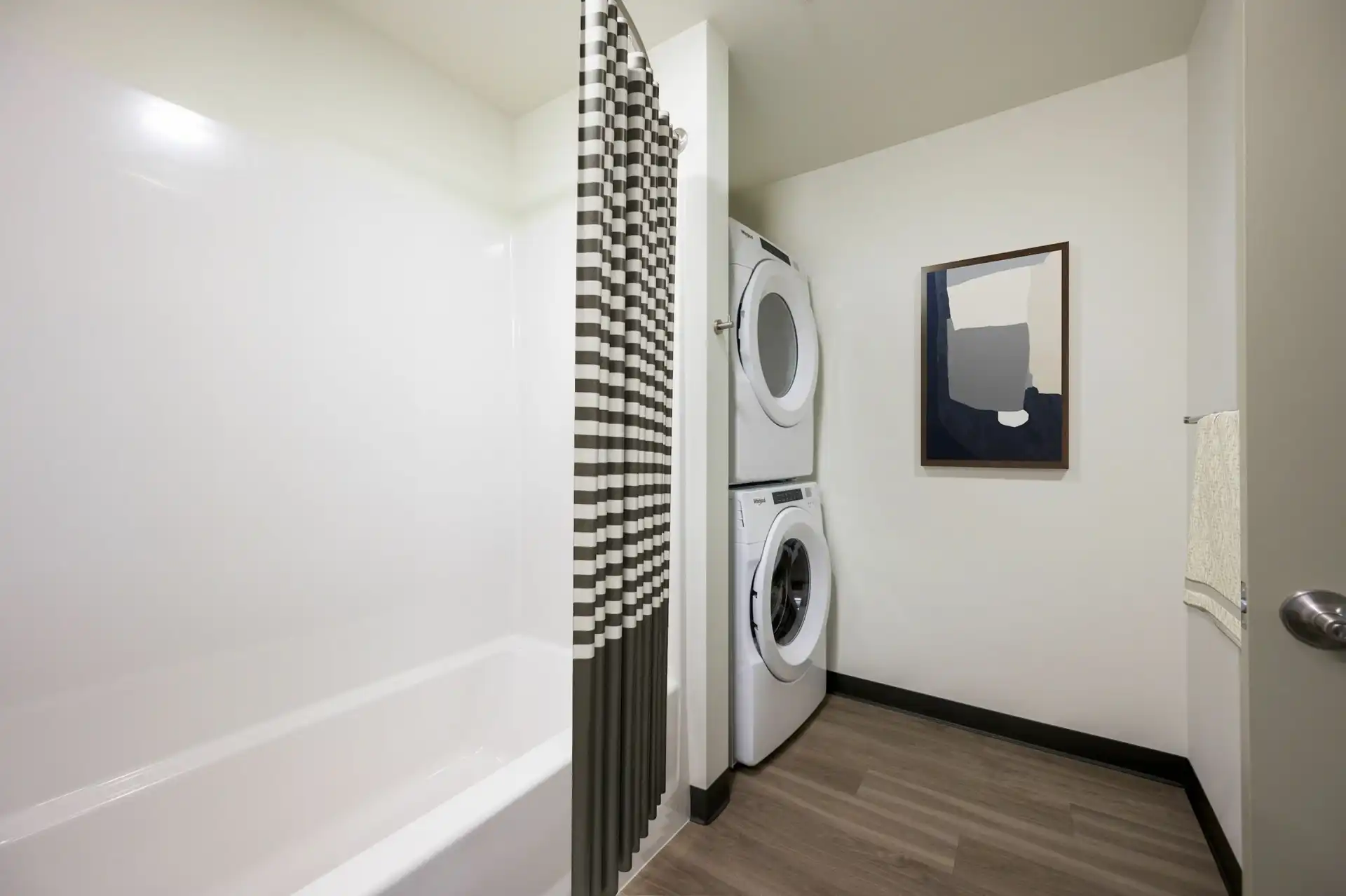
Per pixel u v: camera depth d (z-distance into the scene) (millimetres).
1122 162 1891
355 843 1482
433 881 936
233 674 1408
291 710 1517
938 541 2244
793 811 1654
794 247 2631
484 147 2100
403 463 1822
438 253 1941
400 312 1820
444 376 1960
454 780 1788
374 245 1745
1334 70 702
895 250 2355
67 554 1167
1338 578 687
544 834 1153
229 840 1325
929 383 2240
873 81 1931
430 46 1815
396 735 1695
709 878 1386
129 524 1250
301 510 1556
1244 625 736
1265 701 716
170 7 1317
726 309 1744
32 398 1129
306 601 1563
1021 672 2062
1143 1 1553
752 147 2373
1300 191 711
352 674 1664
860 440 2434
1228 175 1394
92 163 1201
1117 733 1883
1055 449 1983
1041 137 2037
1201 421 1502
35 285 1133
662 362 1441
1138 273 1860
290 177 1541
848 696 2469
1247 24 735
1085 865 1427
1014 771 1864
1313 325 703
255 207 1468
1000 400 2090
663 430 1451
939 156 2250
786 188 2658
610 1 1189
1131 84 1873
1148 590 1836
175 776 1259
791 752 1995
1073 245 1974
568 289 2037
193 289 1353
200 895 1267
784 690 2002
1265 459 721
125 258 1247
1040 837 1533
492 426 2127
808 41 1727
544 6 1632
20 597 1113
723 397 1726
